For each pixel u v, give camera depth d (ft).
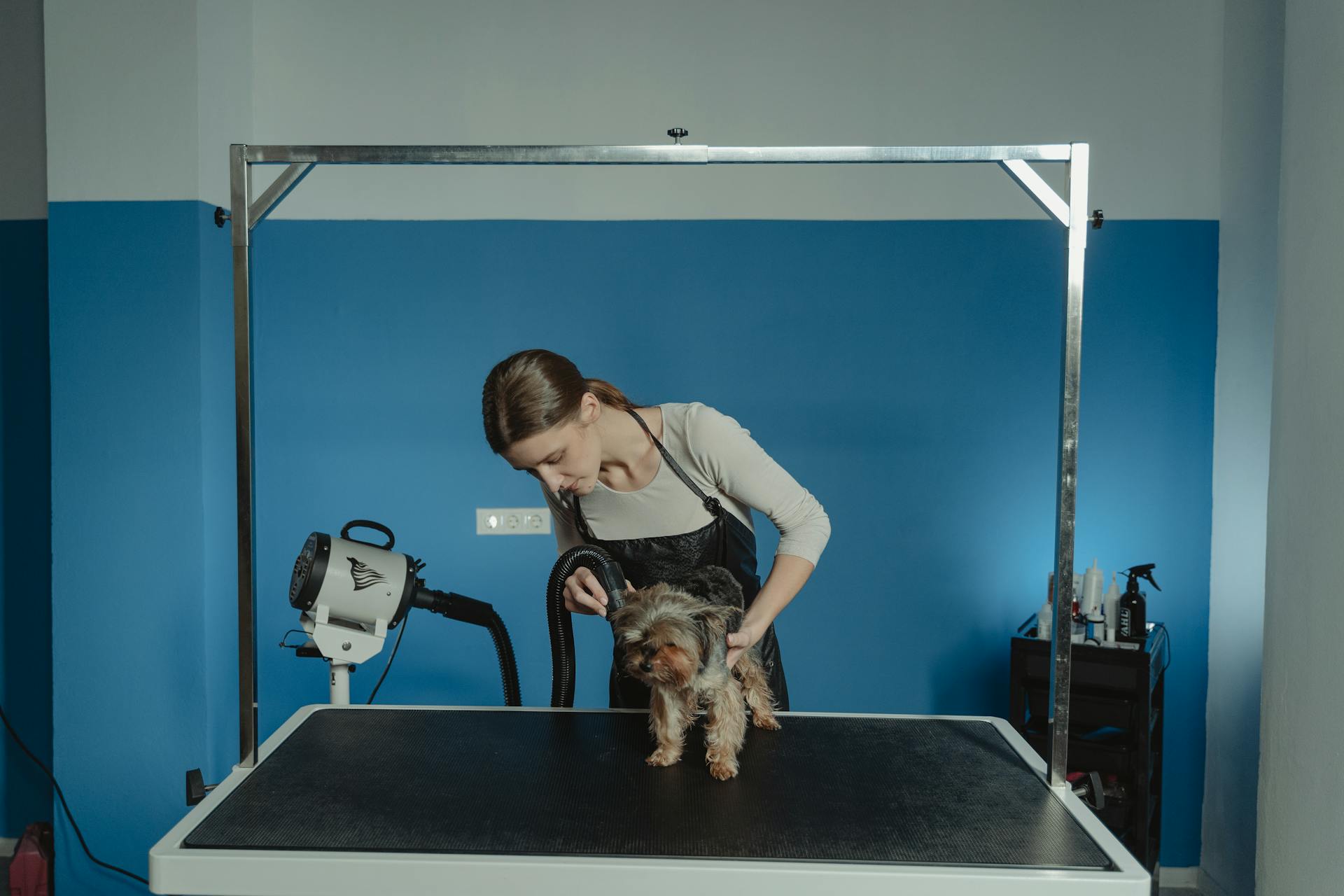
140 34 8.32
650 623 4.23
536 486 9.88
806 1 9.73
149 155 8.36
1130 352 9.75
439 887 3.75
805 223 9.76
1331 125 5.68
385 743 5.02
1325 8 5.77
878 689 10.03
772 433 9.87
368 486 9.87
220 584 8.84
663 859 3.79
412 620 10.00
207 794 4.77
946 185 9.73
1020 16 9.69
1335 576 5.51
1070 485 4.59
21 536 10.03
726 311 9.81
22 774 10.21
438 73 9.72
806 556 5.53
